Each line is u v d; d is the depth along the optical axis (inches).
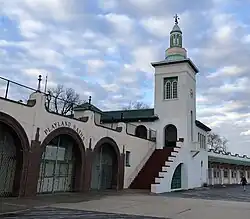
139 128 1337.4
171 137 1283.2
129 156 1058.7
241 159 2306.8
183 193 970.7
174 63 1322.6
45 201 593.6
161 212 509.4
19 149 643.5
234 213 514.6
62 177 803.4
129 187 1028.5
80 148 820.6
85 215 449.4
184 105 1267.2
